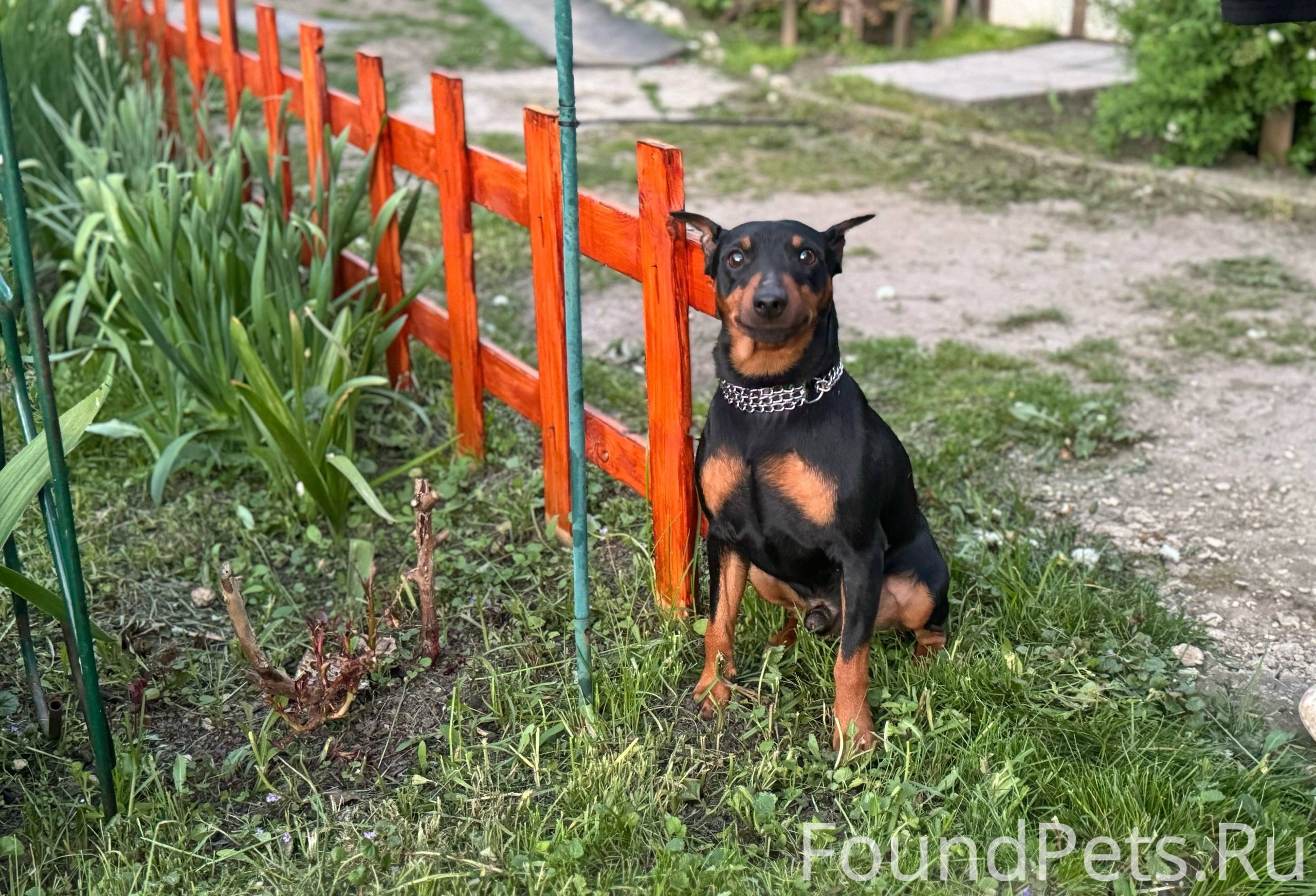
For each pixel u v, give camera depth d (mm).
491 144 8906
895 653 3379
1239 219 7273
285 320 4422
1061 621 3512
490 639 3529
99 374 4793
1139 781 2799
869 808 2760
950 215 7555
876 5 11750
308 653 3324
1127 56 8367
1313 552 3986
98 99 6184
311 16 13367
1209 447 4684
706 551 3693
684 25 13219
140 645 3529
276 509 4281
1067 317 5980
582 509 3033
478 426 4527
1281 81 7410
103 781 2834
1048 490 4395
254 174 6328
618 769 2906
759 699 3217
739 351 2932
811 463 2926
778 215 7547
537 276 3861
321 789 3008
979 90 9773
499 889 2623
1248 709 3203
